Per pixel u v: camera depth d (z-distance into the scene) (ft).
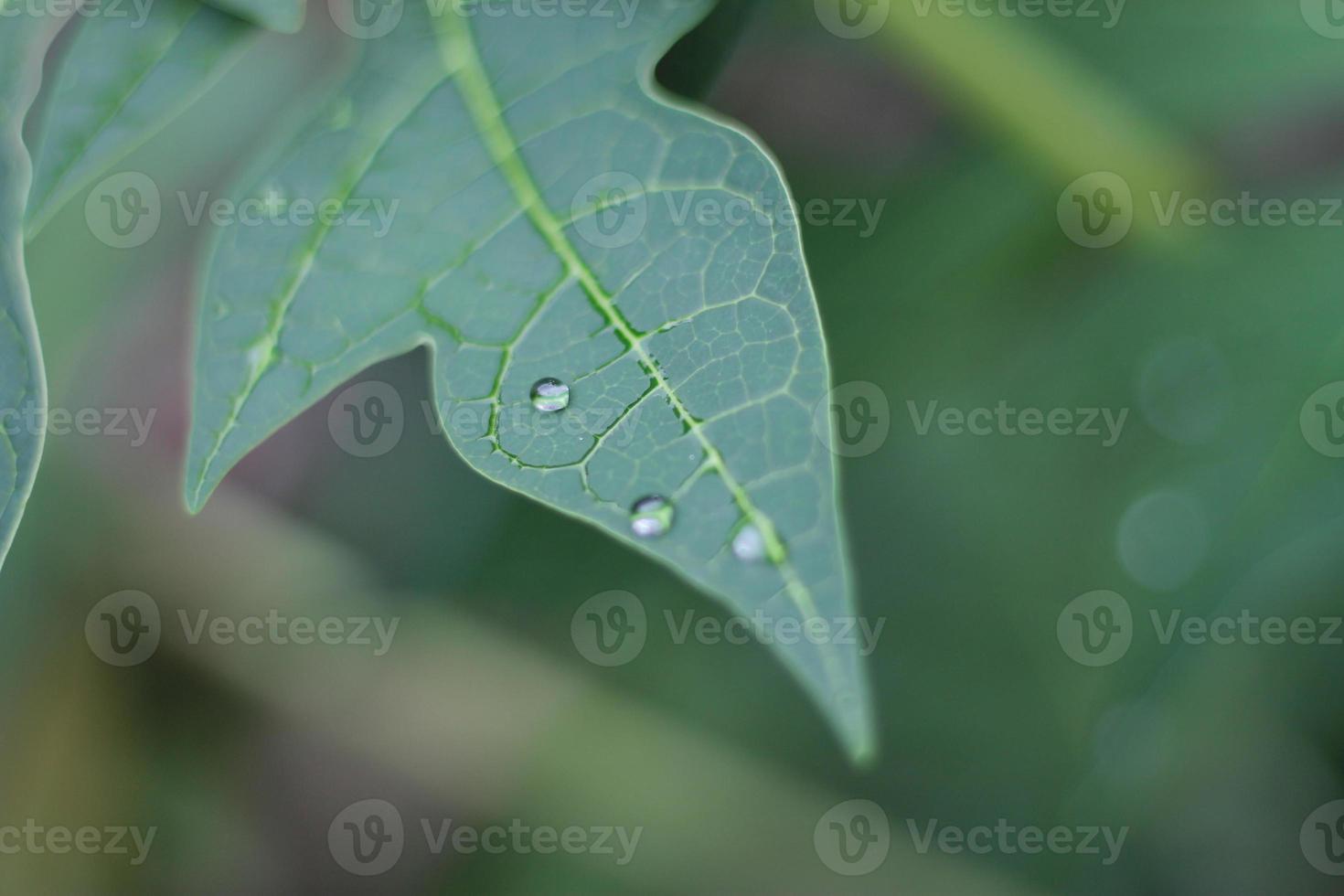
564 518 2.05
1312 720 1.88
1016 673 1.96
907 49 1.83
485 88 1.56
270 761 2.15
